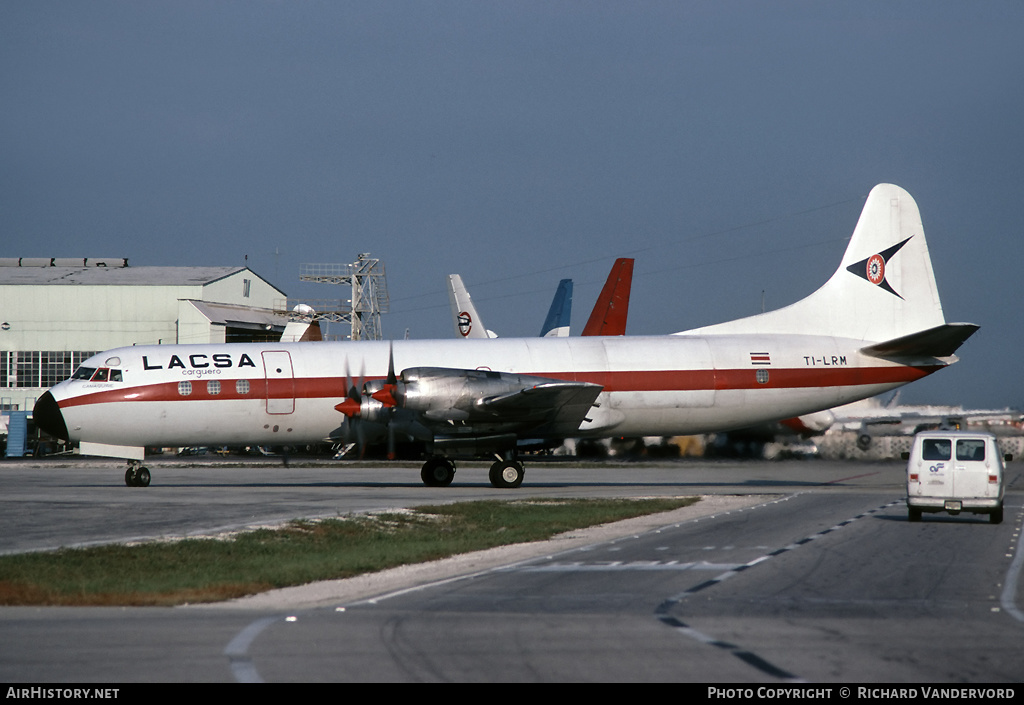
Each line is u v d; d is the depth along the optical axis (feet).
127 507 341.62
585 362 462.60
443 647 123.75
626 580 185.26
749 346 476.54
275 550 237.45
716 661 116.37
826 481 513.04
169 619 145.18
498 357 462.19
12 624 140.97
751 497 402.52
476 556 232.53
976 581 182.70
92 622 142.61
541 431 452.76
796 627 137.39
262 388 449.06
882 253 500.74
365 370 456.86
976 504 291.58
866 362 484.74
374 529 283.18
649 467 641.81
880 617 145.69
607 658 117.80
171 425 445.78
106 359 447.42
